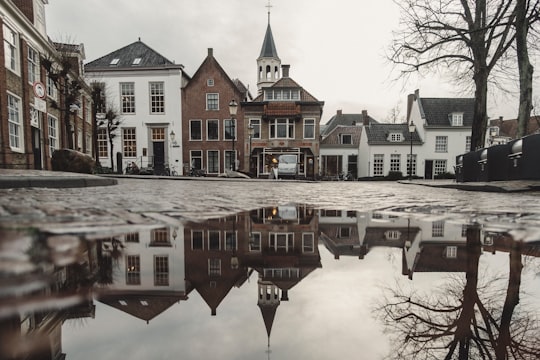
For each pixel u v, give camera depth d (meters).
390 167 29.50
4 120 10.96
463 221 2.04
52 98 15.42
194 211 2.28
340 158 31.53
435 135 29.30
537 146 6.35
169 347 0.56
